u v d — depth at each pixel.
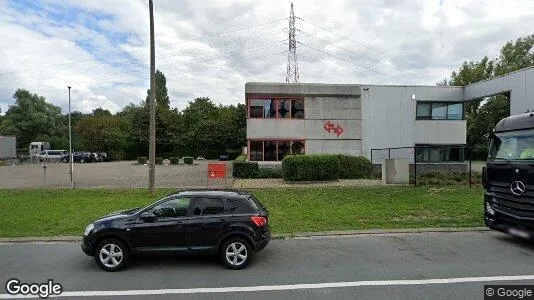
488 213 8.65
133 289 5.75
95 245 6.76
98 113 82.88
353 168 20.69
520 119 8.21
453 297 5.32
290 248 8.18
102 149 57.97
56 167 36.84
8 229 9.80
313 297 5.36
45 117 69.25
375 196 14.50
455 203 12.98
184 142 59.41
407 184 17.41
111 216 7.14
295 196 14.56
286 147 23.14
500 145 8.55
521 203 7.70
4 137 49.12
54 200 13.99
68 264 7.11
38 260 7.38
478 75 52.16
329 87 23.52
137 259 7.41
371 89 24.06
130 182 20.48
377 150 24.00
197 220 6.91
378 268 6.71
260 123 22.94
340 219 10.80
